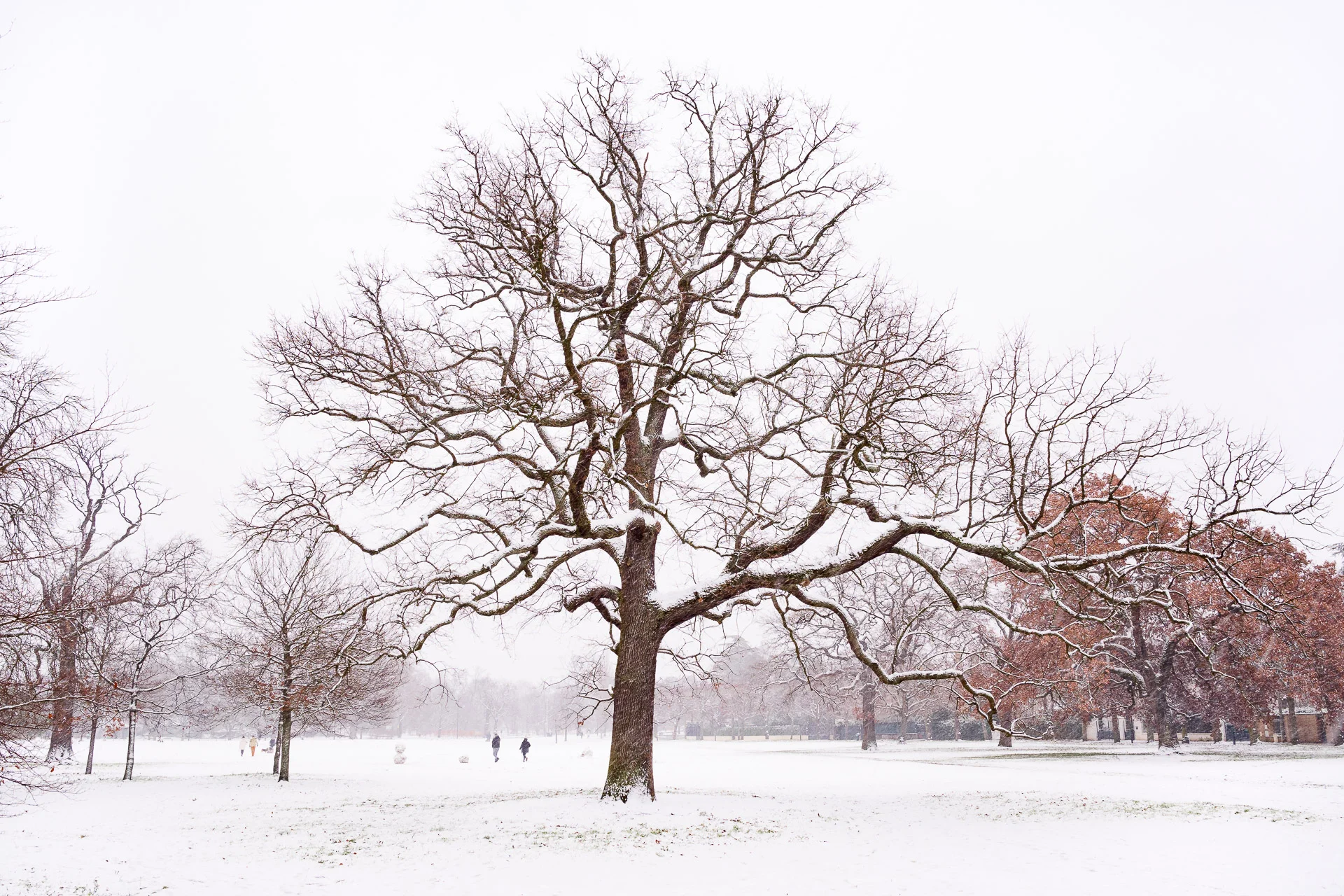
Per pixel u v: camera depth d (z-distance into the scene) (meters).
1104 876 11.52
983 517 18.33
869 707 53.44
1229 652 39.97
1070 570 17.67
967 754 44.72
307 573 29.73
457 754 56.41
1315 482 17.48
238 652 29.58
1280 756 37.31
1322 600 38.28
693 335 18.39
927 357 17.97
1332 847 13.47
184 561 31.20
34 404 13.36
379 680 31.38
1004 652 40.62
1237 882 11.07
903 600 43.03
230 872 12.85
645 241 19.28
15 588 13.98
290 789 26.39
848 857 13.10
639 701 18.22
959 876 11.70
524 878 11.79
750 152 19.56
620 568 19.19
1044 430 18.28
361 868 12.82
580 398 16.30
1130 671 42.50
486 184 16.45
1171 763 33.50
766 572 18.22
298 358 16.59
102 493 34.25
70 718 22.86
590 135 18.98
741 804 19.02
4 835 17.00
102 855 14.56
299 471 17.09
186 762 41.22
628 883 11.48
